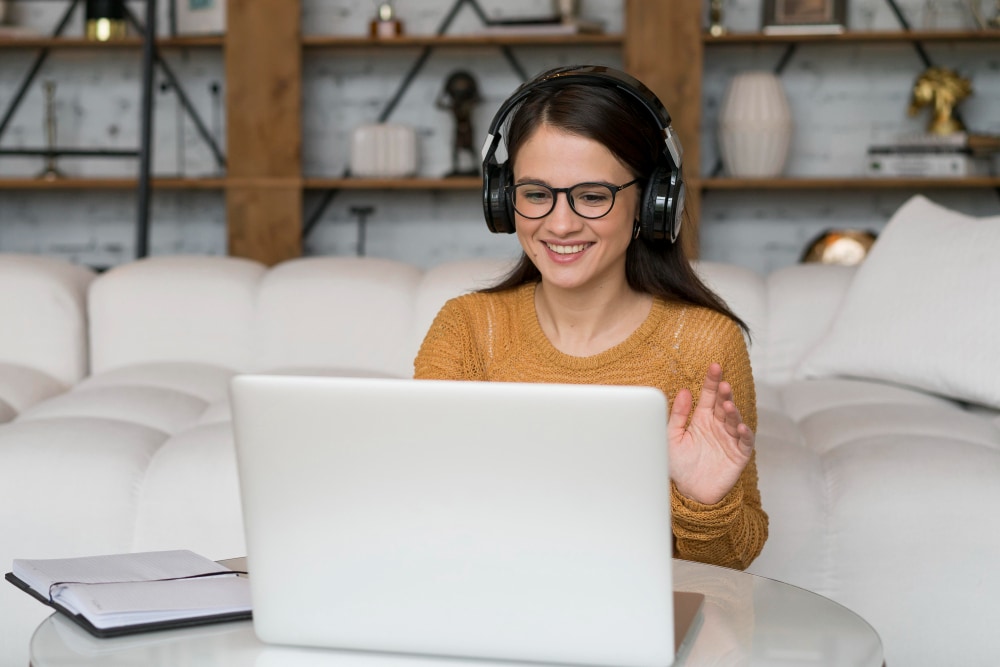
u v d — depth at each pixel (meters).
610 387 0.89
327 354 2.96
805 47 4.48
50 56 4.74
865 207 4.50
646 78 4.19
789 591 1.18
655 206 1.40
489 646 0.97
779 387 2.80
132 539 2.21
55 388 2.94
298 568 0.99
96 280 3.09
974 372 2.42
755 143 4.18
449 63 4.64
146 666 0.97
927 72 4.21
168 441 2.37
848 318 2.72
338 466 0.95
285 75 4.31
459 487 0.93
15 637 2.17
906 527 2.00
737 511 1.23
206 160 4.74
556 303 1.51
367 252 4.74
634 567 0.92
